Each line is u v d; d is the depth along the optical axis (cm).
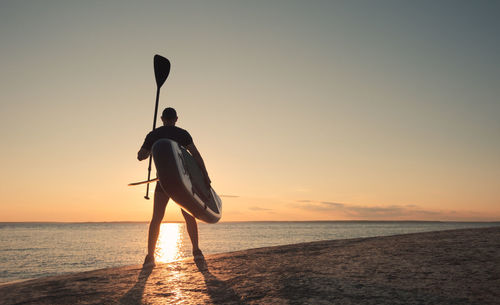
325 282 204
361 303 162
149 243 327
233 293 196
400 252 287
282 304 168
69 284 244
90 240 14288
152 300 191
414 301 161
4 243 11962
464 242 316
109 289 223
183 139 340
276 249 366
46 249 8944
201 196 335
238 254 350
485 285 180
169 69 437
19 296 215
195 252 343
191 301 185
